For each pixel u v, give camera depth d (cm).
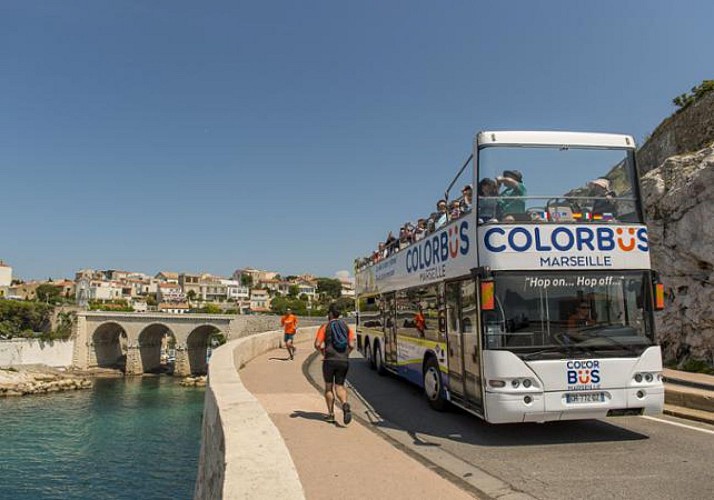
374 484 571
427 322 1117
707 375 1491
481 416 791
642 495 564
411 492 546
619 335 777
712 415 959
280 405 1051
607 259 799
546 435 859
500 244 784
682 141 2212
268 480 395
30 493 3186
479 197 820
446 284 977
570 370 750
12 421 5306
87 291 18100
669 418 984
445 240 989
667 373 1552
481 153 836
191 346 9612
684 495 562
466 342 863
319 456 684
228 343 1688
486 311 773
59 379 7944
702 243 1620
